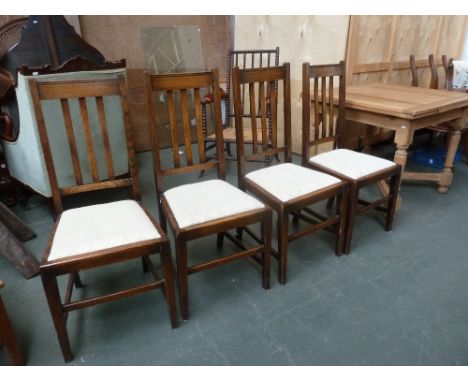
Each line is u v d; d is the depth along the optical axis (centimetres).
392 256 185
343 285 164
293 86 318
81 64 202
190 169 164
